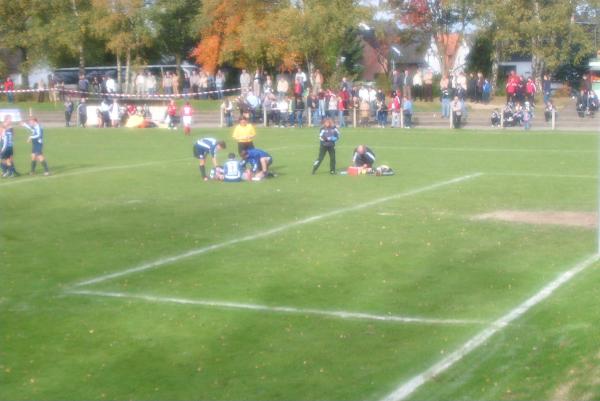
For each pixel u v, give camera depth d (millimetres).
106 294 14156
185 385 10242
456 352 11078
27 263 16406
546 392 9648
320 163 30031
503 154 35688
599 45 62469
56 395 10008
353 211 21703
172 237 18672
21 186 27219
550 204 22516
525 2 60375
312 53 59594
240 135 28297
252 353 11250
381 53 72000
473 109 57781
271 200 23656
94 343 11758
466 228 19297
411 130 48688
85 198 24500
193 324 12492
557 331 11555
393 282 14602
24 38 66375
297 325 12359
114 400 9844
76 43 65875
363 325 12305
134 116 53594
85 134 48469
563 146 39062
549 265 15625
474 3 61625
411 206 22438
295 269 15625
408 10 64312
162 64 75312
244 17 63906
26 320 12797
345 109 52094
